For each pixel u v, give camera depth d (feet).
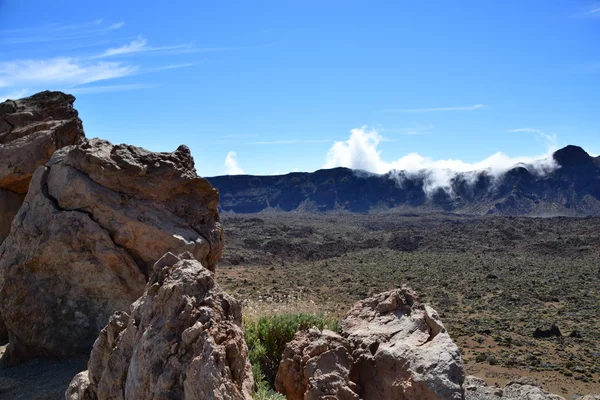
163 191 42.50
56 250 38.93
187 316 21.38
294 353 25.35
